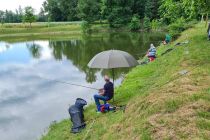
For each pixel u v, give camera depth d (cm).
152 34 7956
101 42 6228
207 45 2242
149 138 882
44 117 1769
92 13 10212
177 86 1244
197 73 1427
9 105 2042
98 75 2748
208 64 1612
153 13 10119
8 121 1747
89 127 1281
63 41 6844
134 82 1928
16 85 2583
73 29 10312
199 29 3741
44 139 1390
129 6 10369
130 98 1555
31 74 3005
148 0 10156
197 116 934
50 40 7225
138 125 1001
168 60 2208
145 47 4853
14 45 6244
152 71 2123
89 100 1986
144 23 9475
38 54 4562
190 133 844
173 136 845
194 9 1972
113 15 10069
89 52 4588
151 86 1562
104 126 1220
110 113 1367
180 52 2283
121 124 1136
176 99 1066
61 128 1450
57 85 2488
